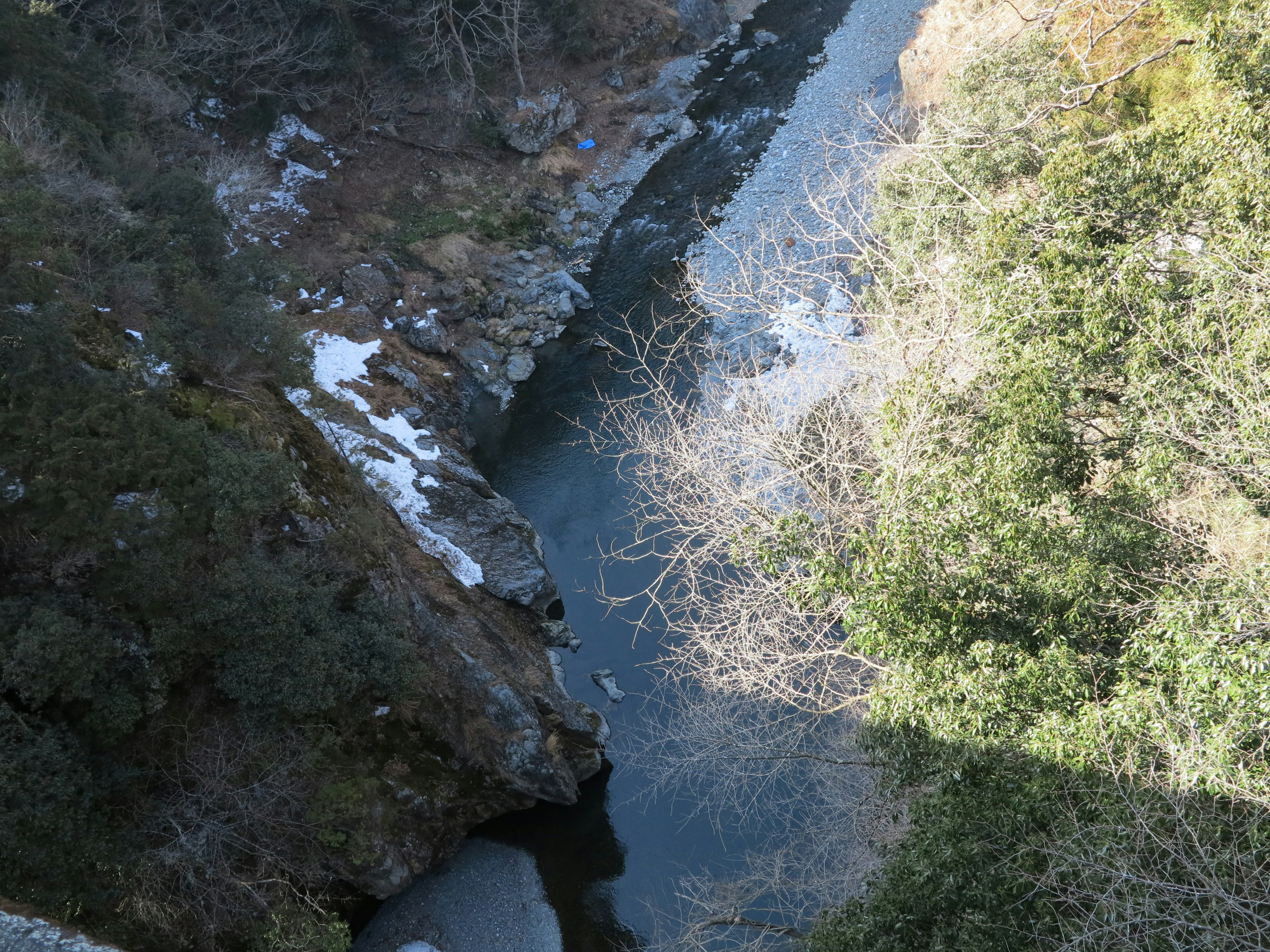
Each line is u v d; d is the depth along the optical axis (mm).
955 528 12586
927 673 12062
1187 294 13164
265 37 35719
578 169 40531
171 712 16203
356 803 16891
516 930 17531
